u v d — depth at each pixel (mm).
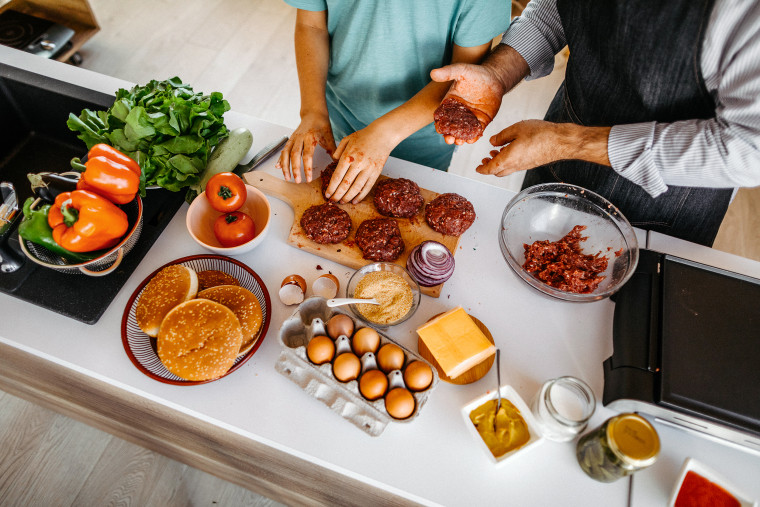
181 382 976
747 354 944
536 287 1111
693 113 1087
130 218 1127
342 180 1181
